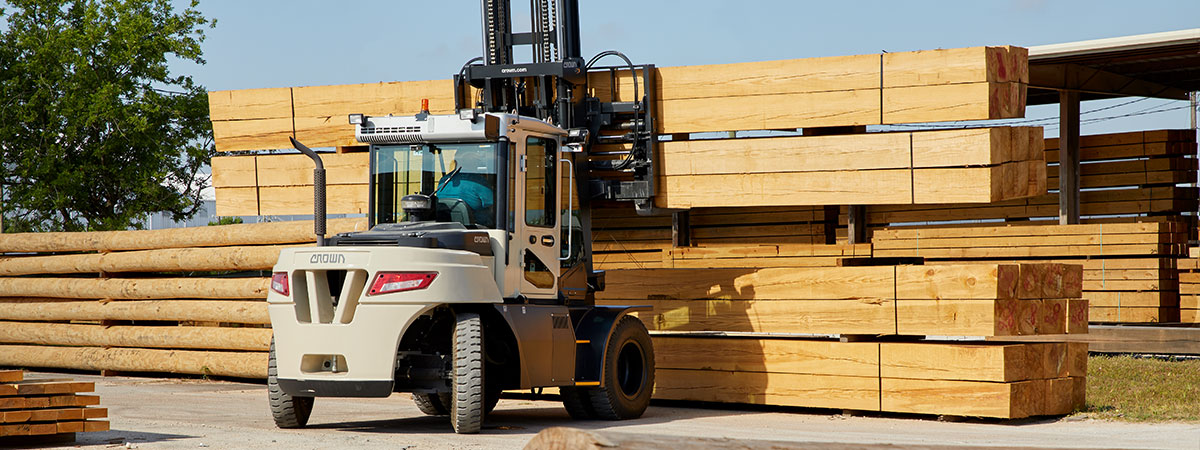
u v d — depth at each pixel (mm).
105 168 31469
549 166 10000
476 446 7918
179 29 32844
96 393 13180
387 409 11391
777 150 10719
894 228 17062
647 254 17062
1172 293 16656
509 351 9398
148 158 31891
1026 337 10195
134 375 15930
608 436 3951
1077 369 10539
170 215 35281
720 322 11359
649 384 10688
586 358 10008
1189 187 17750
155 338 15344
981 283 9938
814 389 10773
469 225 9398
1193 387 12125
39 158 30672
